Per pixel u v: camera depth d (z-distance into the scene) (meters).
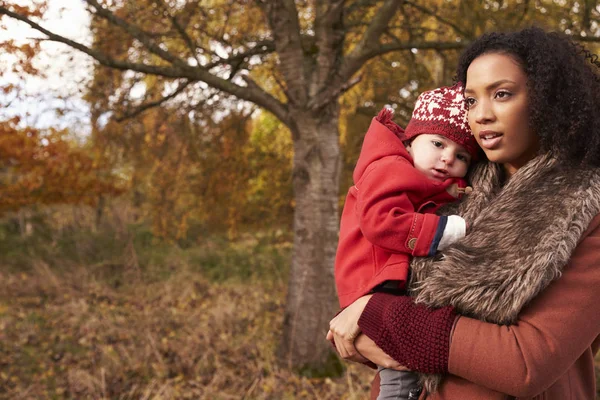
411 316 1.15
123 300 10.82
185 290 11.38
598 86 1.13
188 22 6.67
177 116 8.13
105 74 6.73
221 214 10.27
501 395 1.11
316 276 6.30
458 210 1.29
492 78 1.13
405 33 8.02
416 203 1.36
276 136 11.78
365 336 1.26
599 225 1.06
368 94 9.78
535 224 1.05
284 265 13.62
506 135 1.14
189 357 6.69
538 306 1.05
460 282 1.09
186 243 16.06
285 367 6.35
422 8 6.67
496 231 1.10
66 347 7.59
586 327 1.03
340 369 6.28
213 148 8.91
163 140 8.59
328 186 6.32
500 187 1.26
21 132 8.12
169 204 10.20
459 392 1.14
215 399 5.59
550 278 1.02
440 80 9.29
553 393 1.17
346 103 9.31
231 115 8.47
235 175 9.31
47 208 17.08
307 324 6.31
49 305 10.09
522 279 1.02
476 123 1.18
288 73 6.22
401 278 1.25
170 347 7.07
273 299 10.58
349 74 6.20
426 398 1.20
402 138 1.52
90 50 5.54
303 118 6.20
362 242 1.39
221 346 7.09
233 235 11.07
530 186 1.11
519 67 1.12
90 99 6.71
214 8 6.93
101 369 6.18
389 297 1.22
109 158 9.33
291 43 6.14
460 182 1.39
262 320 8.67
